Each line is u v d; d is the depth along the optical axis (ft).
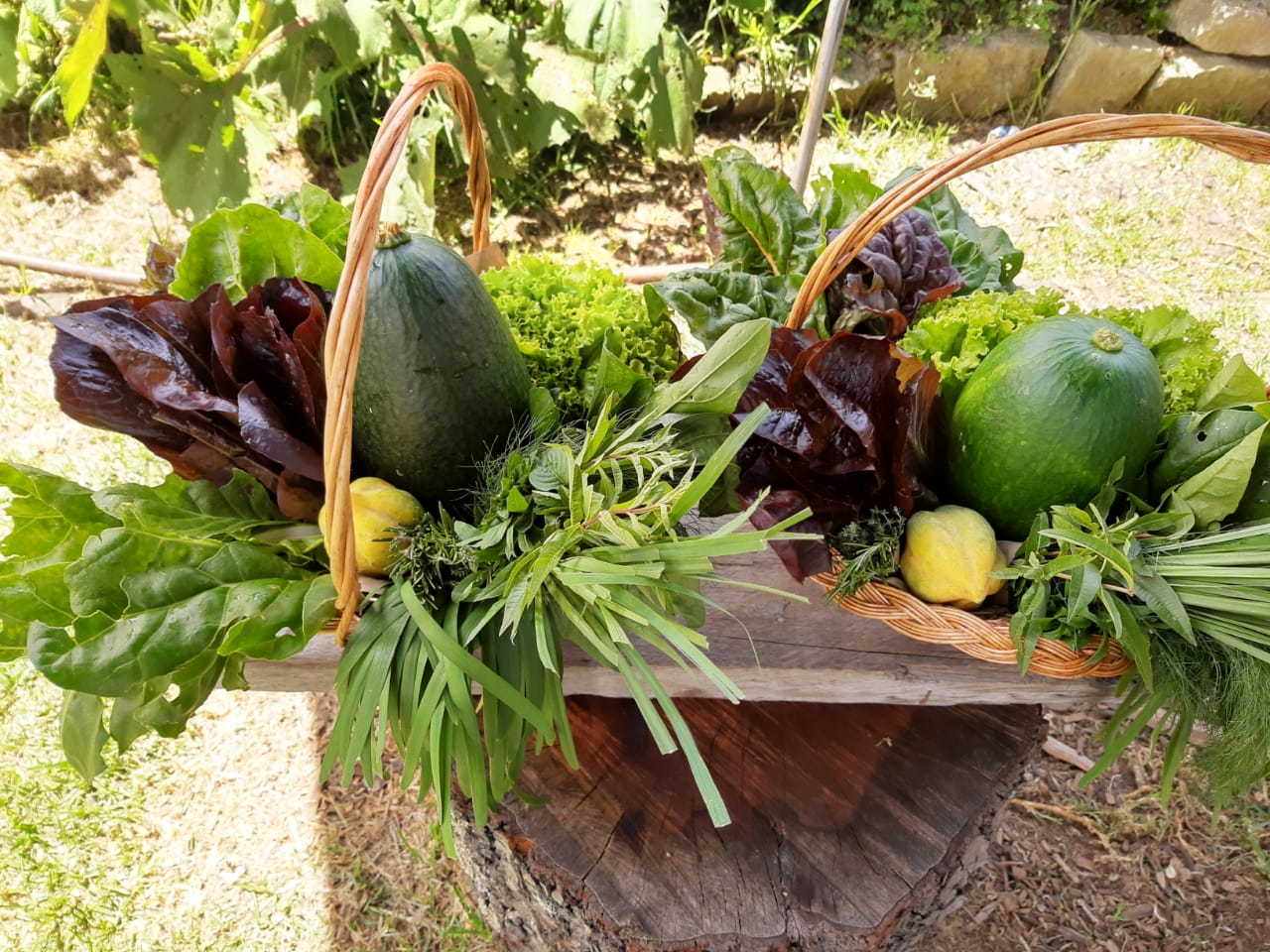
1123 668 2.72
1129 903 4.65
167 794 4.88
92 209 7.41
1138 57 8.46
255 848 4.73
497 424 2.81
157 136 6.46
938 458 3.05
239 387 2.85
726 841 3.22
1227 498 2.61
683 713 3.57
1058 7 8.72
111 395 2.83
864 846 3.23
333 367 2.03
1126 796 4.99
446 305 2.54
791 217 3.71
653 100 7.06
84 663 2.30
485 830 3.29
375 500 2.64
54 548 2.59
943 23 8.57
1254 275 7.60
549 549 2.35
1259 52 8.54
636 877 3.14
